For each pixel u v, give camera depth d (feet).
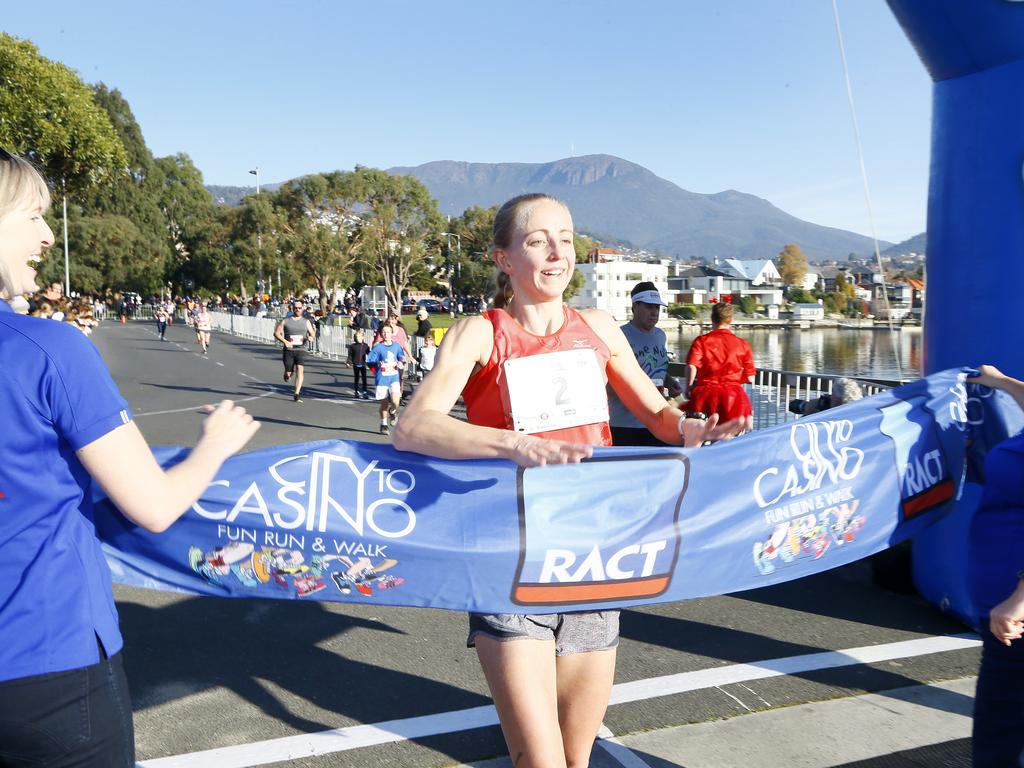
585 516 7.85
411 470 7.77
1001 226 13.21
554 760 7.00
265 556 7.69
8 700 4.78
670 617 15.76
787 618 15.57
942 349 14.32
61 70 58.18
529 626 7.41
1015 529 7.61
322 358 95.66
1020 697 7.48
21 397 4.85
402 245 240.32
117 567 7.55
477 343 7.41
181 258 299.17
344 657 14.07
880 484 9.78
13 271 5.36
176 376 71.87
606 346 8.02
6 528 4.85
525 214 7.41
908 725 11.35
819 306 414.00
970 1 12.66
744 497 8.65
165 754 10.71
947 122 14.17
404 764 10.48
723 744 10.89
